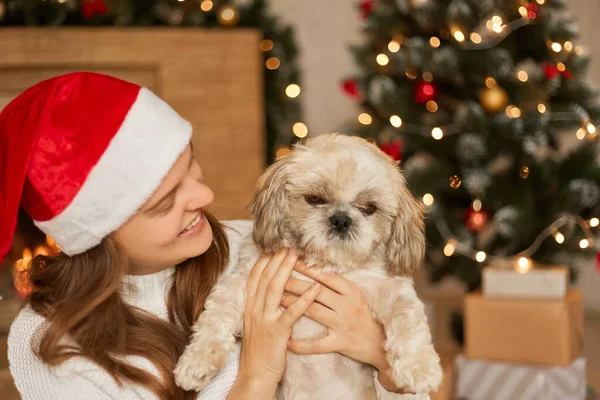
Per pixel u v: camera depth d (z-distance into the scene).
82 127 1.89
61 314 1.96
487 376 4.43
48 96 1.92
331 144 2.46
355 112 7.25
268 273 2.22
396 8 5.14
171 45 5.70
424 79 5.02
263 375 2.09
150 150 1.91
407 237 2.42
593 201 4.77
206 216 2.38
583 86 4.88
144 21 5.71
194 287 2.29
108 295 1.99
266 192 2.40
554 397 4.26
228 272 2.43
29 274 2.21
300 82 6.26
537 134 4.81
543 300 4.33
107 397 1.98
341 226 2.25
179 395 2.08
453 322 5.30
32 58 5.48
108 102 1.92
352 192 2.30
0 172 1.93
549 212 4.82
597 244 5.93
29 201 1.97
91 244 1.96
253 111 5.84
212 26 5.84
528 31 4.89
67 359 1.97
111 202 1.90
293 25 6.77
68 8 5.54
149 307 2.22
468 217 4.95
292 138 6.07
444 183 4.95
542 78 4.80
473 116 4.74
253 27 5.95
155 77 5.76
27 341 2.03
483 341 4.47
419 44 4.91
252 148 5.87
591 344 5.58
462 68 4.90
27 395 2.00
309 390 2.30
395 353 2.08
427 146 5.07
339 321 2.22
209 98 5.80
